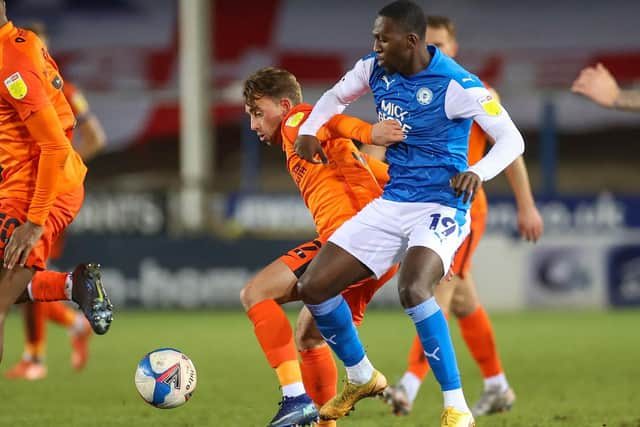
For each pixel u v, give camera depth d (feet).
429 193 53.67
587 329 138.62
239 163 251.60
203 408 72.02
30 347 91.97
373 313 162.20
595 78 63.77
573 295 165.89
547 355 109.50
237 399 76.84
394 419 67.31
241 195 167.02
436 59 53.62
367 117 234.58
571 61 254.88
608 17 259.60
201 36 177.06
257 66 256.93
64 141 53.72
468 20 260.83
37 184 53.62
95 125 91.86
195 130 176.76
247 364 100.99
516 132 52.54
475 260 164.86
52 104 55.52
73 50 255.91
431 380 88.69
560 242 165.48
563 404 74.54
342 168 57.52
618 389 83.15
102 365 100.83
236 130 254.88
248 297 54.03
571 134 254.27
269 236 166.81
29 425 64.54
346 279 53.31
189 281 161.79
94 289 58.95
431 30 69.56
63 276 60.03
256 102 59.00
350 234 53.67
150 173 250.16
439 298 67.97
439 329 51.70
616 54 255.09
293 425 51.75
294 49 259.39
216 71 255.91
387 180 59.52
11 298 54.95
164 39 258.16
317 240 57.11
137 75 253.85
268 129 59.52
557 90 180.65
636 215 165.99
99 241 159.84
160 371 55.31
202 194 164.04
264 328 52.90
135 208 160.97
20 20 258.16
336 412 55.77
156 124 246.88
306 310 56.29
